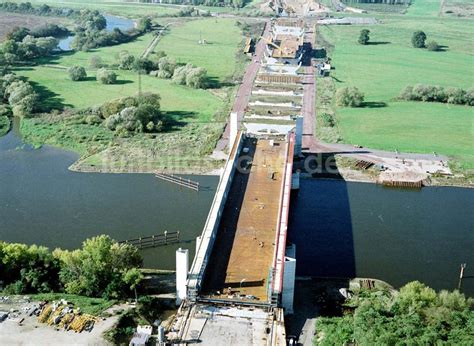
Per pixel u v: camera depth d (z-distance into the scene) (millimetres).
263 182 170625
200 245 132875
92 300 129250
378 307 126125
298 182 196625
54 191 193625
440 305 128375
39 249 140875
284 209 149000
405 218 182500
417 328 115625
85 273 132625
